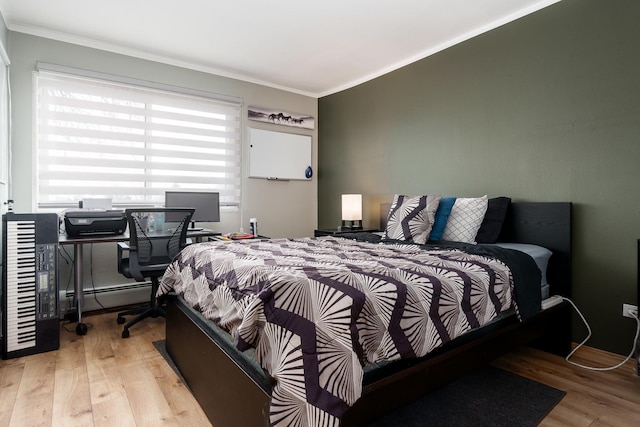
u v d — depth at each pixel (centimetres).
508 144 273
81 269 267
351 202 377
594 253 229
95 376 192
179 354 197
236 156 396
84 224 262
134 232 249
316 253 190
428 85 331
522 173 264
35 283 221
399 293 124
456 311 142
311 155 460
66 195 305
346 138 423
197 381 167
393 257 181
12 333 214
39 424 149
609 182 222
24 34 283
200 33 299
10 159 274
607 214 223
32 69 286
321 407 95
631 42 213
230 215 395
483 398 172
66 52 299
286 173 435
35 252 222
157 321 284
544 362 214
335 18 275
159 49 328
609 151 222
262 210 418
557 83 245
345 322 105
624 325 217
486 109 287
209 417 152
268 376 108
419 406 165
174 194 338
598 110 226
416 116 343
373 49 329
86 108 312
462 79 303
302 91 449
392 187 367
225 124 387
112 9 261
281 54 339
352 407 113
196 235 315
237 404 128
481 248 206
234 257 170
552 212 243
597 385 186
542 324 211
